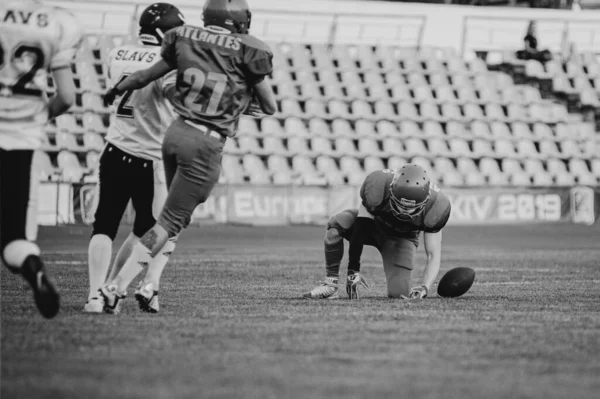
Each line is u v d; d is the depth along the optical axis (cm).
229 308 2142
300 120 7769
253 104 2030
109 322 1834
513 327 1827
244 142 7488
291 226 6775
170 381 1251
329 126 7881
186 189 1920
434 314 2030
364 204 2320
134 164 2058
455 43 8656
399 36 8469
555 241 5928
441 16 8588
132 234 2119
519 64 8762
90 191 6266
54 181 6141
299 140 7650
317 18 8219
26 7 1689
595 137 8569
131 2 7431
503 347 1570
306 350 1514
